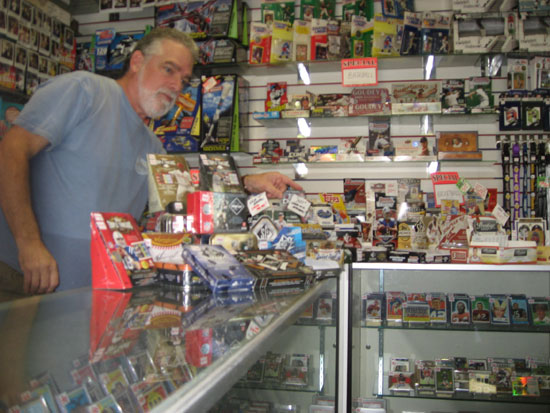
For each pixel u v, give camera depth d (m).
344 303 2.20
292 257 1.46
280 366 1.04
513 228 3.30
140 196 2.32
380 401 2.73
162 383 0.45
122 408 0.38
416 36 3.56
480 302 2.67
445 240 2.83
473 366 2.70
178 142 3.74
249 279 1.19
